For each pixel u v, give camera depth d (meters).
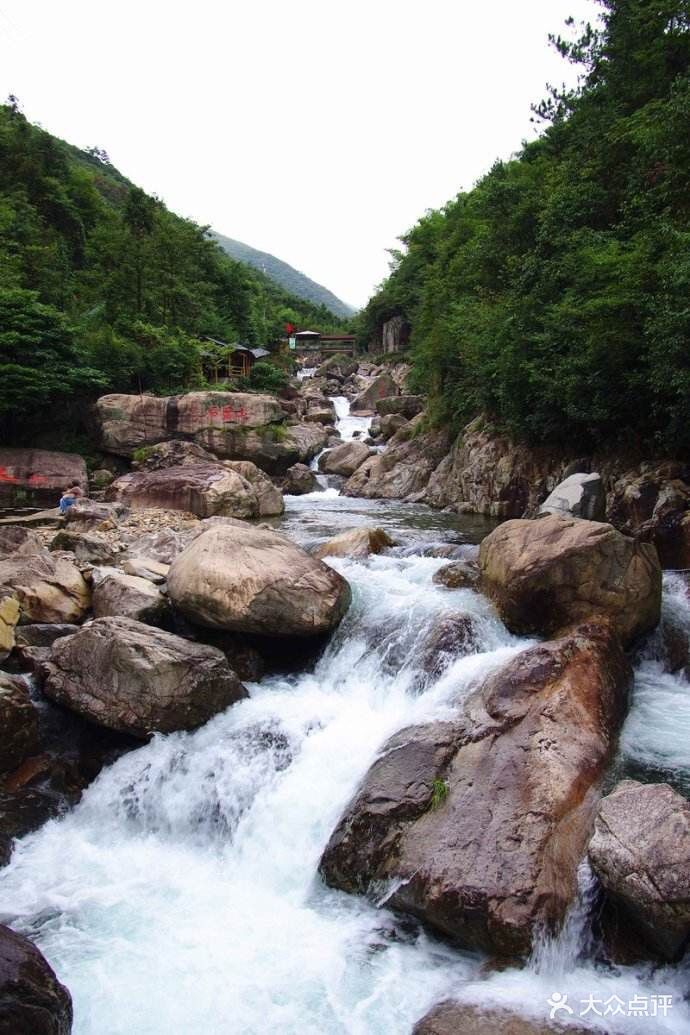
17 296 24.94
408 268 58.12
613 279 14.97
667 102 16.11
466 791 6.38
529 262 19.22
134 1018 5.11
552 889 5.37
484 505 21.92
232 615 9.37
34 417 25.52
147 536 15.66
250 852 7.19
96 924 6.20
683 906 4.78
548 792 6.10
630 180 17.00
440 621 9.39
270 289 116.25
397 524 19.86
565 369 16.31
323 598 9.58
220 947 5.87
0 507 21.58
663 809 5.34
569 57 22.02
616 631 8.70
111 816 7.86
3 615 9.44
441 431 27.59
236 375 42.28
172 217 51.19
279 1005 5.20
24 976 4.54
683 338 11.31
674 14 17.03
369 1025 4.98
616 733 7.30
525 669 7.60
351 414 45.28
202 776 7.89
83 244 51.91
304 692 9.44
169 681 8.30
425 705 8.00
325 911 6.23
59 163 62.00
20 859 7.17
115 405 25.88
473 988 5.02
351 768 7.50
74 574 11.20
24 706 8.09
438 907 5.55
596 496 14.41
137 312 38.72
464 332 24.31
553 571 8.96
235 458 26.64
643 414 15.13
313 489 27.80
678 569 11.56
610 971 5.15
